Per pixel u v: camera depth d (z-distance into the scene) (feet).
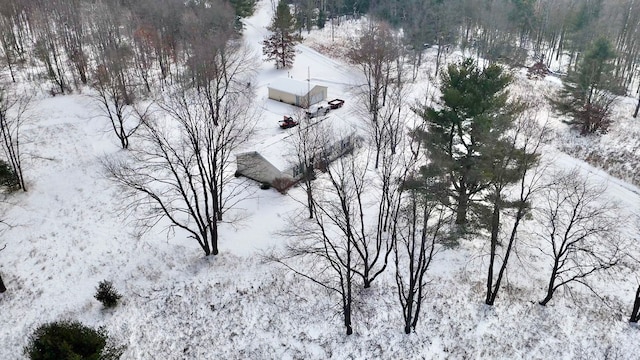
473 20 260.83
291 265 95.14
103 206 111.34
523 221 98.32
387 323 83.41
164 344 79.10
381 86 165.58
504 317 84.28
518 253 98.22
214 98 145.38
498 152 82.79
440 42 227.81
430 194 88.17
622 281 92.32
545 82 193.88
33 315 83.41
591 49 146.82
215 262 96.07
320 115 166.71
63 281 90.63
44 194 115.55
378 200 112.57
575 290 89.97
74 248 98.53
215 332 81.76
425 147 96.27
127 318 83.20
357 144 135.74
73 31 221.66
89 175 123.34
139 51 208.33
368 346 79.36
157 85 188.44
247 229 104.99
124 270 93.35
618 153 133.18
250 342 80.18
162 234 102.63
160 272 93.20
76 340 66.69
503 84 88.69
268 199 115.14
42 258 95.71
